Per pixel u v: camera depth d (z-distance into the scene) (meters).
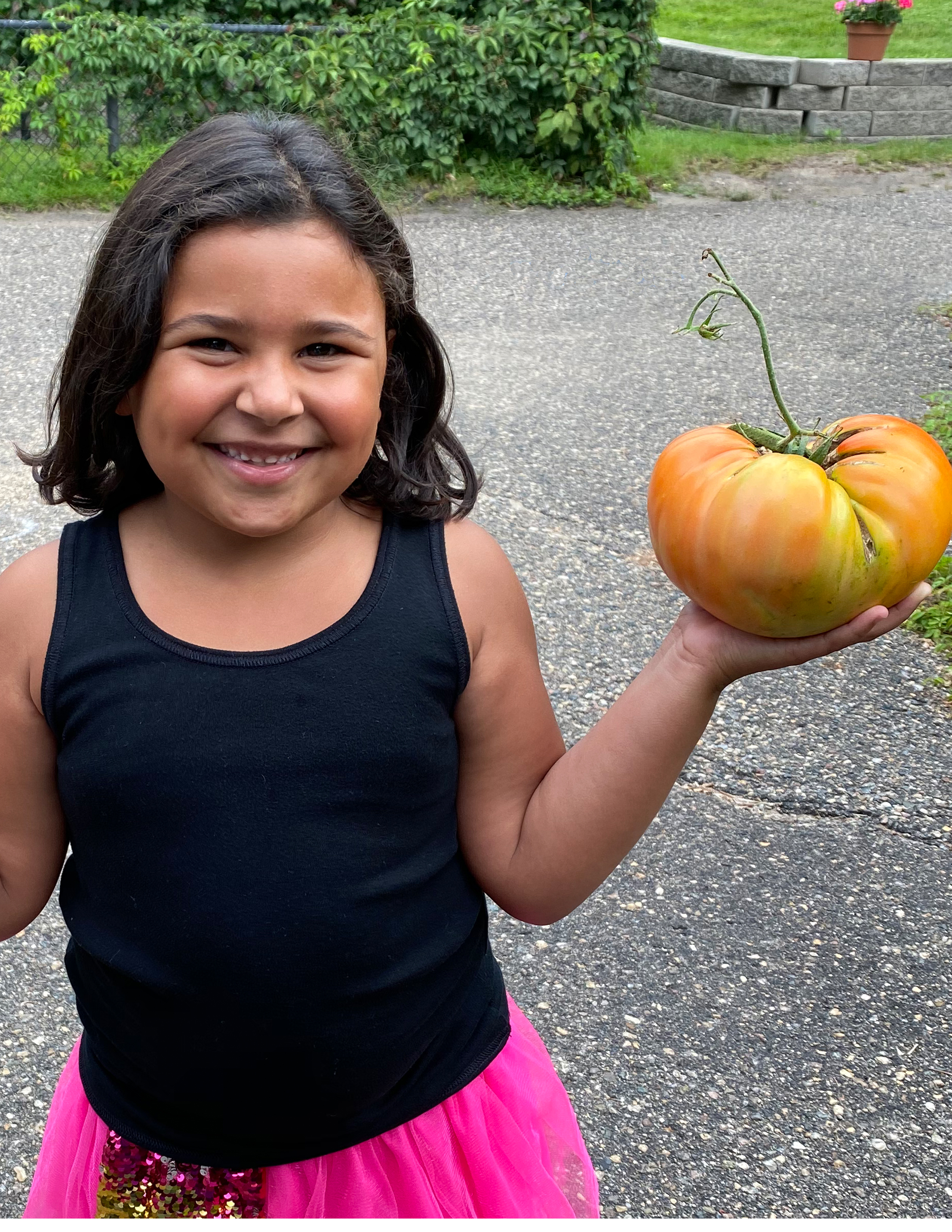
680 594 4.53
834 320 7.46
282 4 10.00
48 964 2.94
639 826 1.37
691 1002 2.87
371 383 1.22
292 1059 1.31
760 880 3.22
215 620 1.30
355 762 1.28
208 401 1.16
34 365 6.29
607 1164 2.49
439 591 1.34
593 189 9.95
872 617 1.21
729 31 15.15
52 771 1.38
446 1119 1.43
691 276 8.27
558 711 3.89
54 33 9.20
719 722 3.83
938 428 5.79
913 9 16.12
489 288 7.91
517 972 2.93
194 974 1.28
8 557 4.56
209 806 1.26
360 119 9.52
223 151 1.18
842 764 3.67
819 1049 2.75
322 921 1.27
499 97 9.90
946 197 10.27
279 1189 1.40
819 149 11.54
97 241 1.53
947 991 2.91
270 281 1.14
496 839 1.44
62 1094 1.60
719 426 1.33
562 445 5.70
